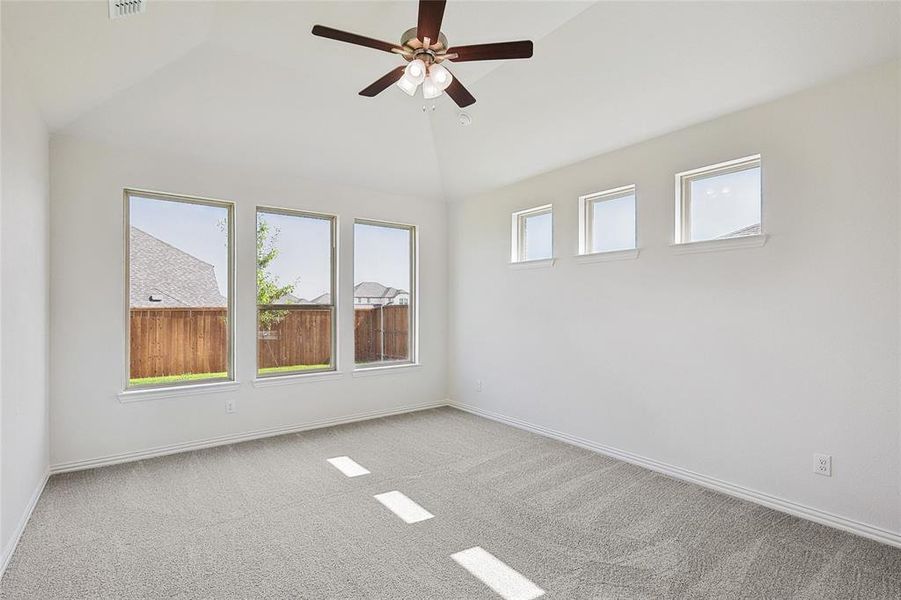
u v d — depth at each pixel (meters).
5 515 2.27
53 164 3.45
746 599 2.03
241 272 4.32
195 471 3.53
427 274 5.67
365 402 5.15
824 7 2.37
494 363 5.15
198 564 2.28
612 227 4.02
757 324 3.00
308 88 3.86
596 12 2.89
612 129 3.67
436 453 3.98
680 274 3.43
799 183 2.80
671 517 2.80
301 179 4.68
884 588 2.10
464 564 2.30
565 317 4.33
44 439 3.22
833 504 2.67
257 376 4.47
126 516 2.78
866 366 2.55
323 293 4.93
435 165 5.17
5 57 2.25
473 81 3.83
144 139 3.76
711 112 3.17
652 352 3.62
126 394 3.71
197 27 3.05
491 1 2.83
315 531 2.62
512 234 4.94
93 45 2.62
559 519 2.78
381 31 3.18
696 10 2.63
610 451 3.92
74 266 3.53
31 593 2.04
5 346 2.26
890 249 2.47
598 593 2.07
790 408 2.85
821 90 2.71
